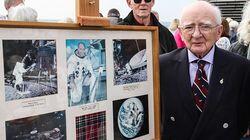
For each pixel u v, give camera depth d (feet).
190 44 5.83
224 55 6.09
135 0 9.18
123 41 4.58
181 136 6.10
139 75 4.82
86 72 4.19
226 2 36.68
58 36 3.92
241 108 6.15
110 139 4.49
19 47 3.62
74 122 4.11
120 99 4.58
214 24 5.68
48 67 3.85
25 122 3.70
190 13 5.71
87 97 4.22
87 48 4.19
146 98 4.93
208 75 6.04
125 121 4.67
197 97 5.98
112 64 4.47
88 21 4.07
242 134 6.44
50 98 3.88
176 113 6.11
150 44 4.95
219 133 5.90
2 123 3.54
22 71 3.65
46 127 3.87
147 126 4.97
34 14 5.45
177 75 6.14
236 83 5.98
